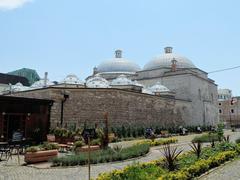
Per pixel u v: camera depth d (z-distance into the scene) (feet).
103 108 104.73
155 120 127.24
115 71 207.31
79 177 36.17
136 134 112.37
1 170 41.47
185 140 98.07
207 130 168.76
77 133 72.38
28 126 81.51
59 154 58.18
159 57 198.80
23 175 37.68
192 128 153.38
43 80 155.02
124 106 111.65
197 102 173.27
